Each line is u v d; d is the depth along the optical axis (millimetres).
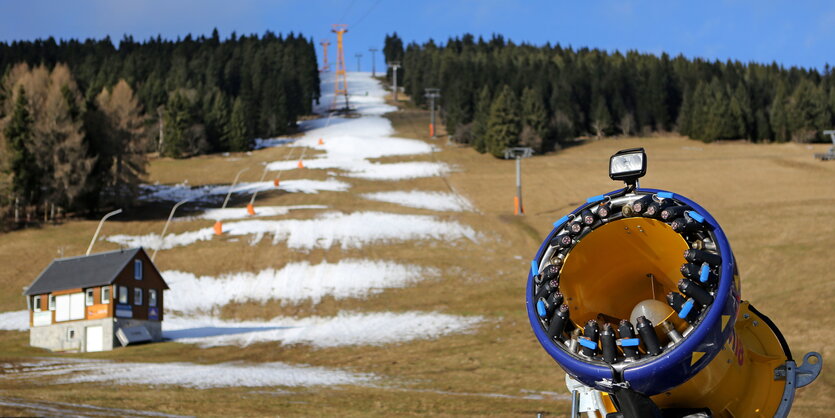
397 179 115000
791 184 96438
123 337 48000
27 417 15969
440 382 29828
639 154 4934
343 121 194375
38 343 49250
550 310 4762
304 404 22469
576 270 5062
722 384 4914
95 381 28031
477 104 162250
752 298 40000
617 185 103812
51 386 25625
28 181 86312
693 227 4582
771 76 191375
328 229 79125
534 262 5043
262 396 24344
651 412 4215
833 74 189750
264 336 48312
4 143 87250
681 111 172000
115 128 95875
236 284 62875
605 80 175500
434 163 129625
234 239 75938
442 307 54188
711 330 4258
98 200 91625
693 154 130875
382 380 30766
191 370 33844
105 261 50656
